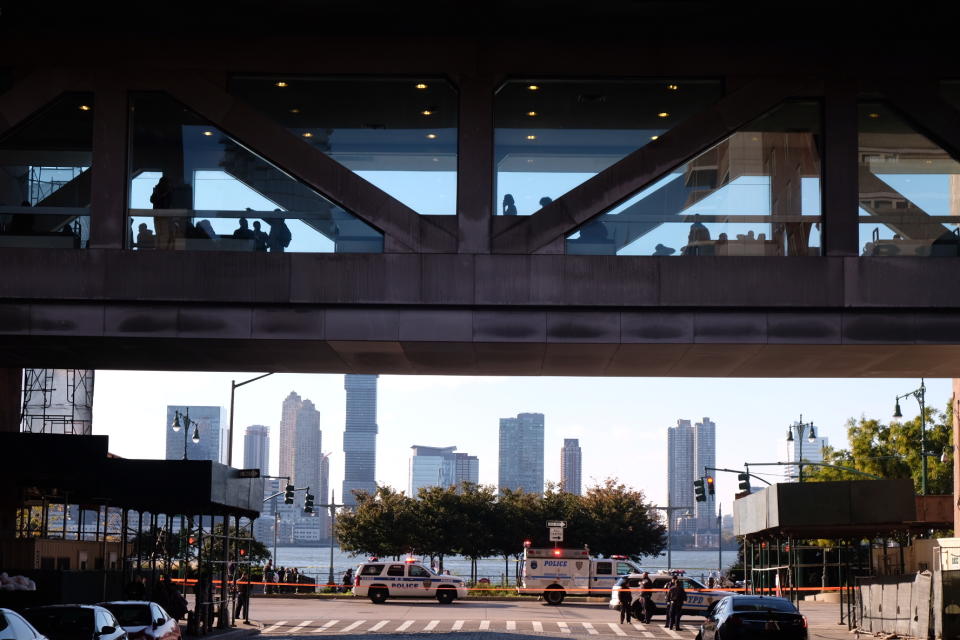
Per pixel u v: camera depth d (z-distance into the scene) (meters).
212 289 26.28
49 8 26.12
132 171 26.84
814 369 29.70
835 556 65.50
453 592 58.09
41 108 26.77
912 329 26.34
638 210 26.81
